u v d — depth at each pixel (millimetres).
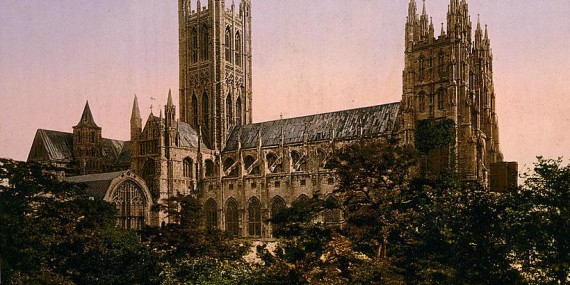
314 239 45344
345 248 43031
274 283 44875
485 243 38156
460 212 40344
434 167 113938
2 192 39844
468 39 124438
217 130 158625
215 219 138375
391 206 43125
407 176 46438
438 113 119062
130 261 55625
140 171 145750
